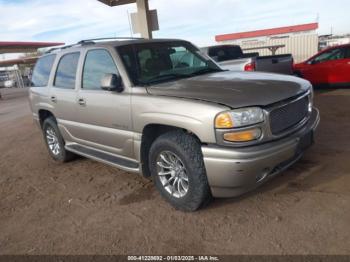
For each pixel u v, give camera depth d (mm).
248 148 3064
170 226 3371
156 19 9008
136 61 4117
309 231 2988
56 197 4465
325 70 10984
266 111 3148
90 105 4426
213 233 3156
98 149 4750
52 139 6020
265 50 26219
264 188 3875
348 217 3117
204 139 3158
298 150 3471
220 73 4297
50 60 5664
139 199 4074
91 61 4488
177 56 4578
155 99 3549
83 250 3158
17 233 3629
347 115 6898
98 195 4352
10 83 48688
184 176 3535
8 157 6926
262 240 2955
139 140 3840
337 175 3975
